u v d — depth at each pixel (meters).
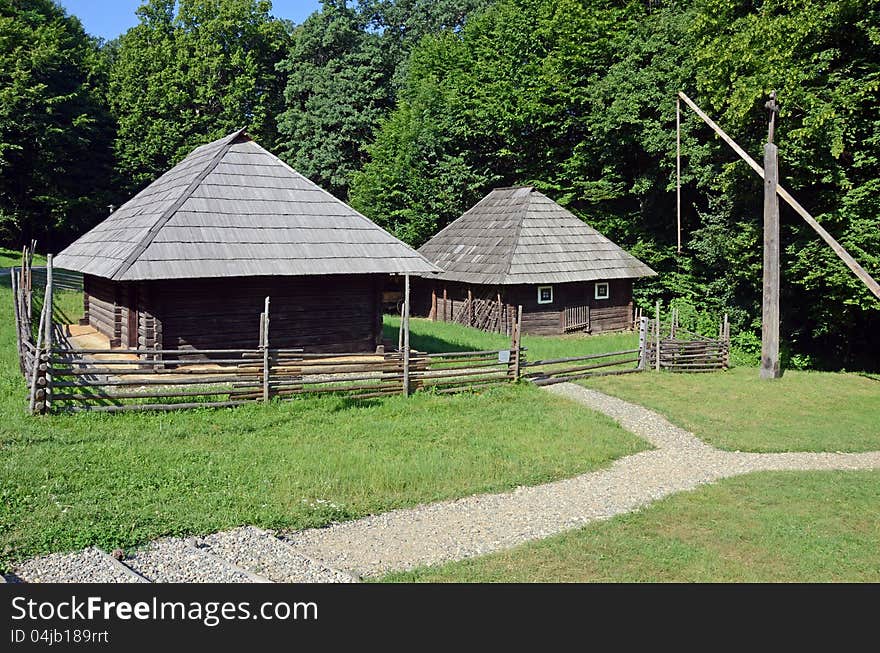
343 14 50.47
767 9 22.42
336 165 49.22
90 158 49.22
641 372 21.44
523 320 28.16
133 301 17.78
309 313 18.42
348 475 10.77
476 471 11.41
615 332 30.73
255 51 51.62
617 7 37.94
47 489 9.34
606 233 36.56
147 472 10.27
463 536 8.79
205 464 10.84
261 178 18.50
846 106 20.77
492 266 28.48
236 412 13.79
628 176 36.41
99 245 19.22
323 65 51.00
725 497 10.59
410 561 7.95
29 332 16.09
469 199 40.53
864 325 28.14
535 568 7.73
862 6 20.94
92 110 48.12
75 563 7.38
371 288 19.20
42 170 45.28
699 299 33.09
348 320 19.00
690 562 7.96
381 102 50.56
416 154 40.50
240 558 7.76
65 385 12.82
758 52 22.64
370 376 16.81
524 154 39.34
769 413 16.95
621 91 31.61
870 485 11.30
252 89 50.38
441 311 32.00
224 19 50.47
